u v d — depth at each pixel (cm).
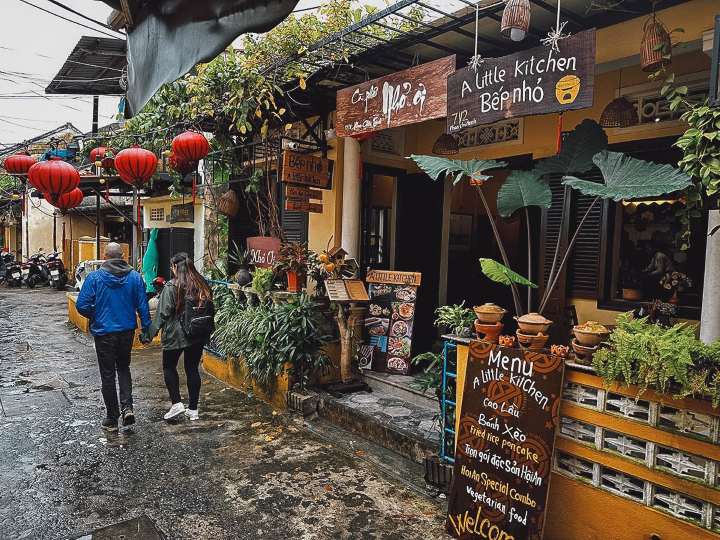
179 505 339
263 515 328
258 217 803
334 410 478
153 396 576
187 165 604
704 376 221
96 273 459
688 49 374
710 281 310
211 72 585
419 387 492
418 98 411
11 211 2194
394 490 361
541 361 281
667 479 242
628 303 436
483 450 299
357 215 600
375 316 566
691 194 269
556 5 340
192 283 484
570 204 470
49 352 795
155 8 237
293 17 486
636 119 423
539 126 500
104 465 396
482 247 734
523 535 273
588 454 272
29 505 336
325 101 592
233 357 609
